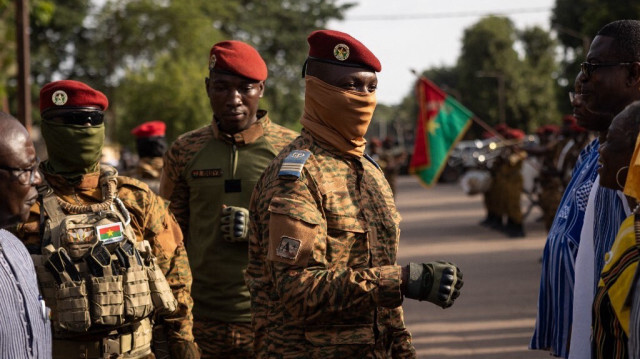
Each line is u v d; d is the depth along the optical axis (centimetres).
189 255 469
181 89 3291
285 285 281
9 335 227
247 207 464
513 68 6969
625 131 269
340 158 304
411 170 1205
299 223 281
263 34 5238
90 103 348
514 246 1449
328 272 279
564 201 367
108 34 4966
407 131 5862
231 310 455
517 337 756
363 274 277
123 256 332
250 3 5381
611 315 251
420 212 2345
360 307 276
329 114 300
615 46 333
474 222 1942
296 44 5288
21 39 1547
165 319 372
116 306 326
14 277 235
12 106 4378
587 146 369
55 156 348
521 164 1622
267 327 304
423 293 275
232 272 457
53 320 325
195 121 3316
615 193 308
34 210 339
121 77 4934
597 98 338
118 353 335
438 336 771
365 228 301
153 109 3297
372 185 311
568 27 5041
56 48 4875
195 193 467
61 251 326
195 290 462
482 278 1095
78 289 322
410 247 1486
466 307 904
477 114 7000
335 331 295
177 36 4884
